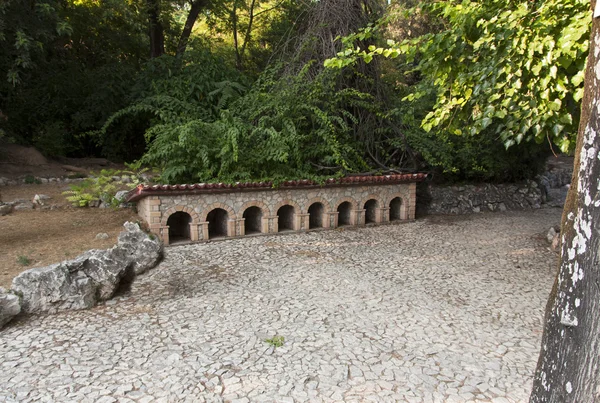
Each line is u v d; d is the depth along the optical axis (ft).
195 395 12.55
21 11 33.06
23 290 17.43
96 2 50.85
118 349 14.98
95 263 19.26
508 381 13.52
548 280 22.65
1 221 27.81
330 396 12.62
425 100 39.04
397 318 17.76
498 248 28.76
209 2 57.52
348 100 36.58
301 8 52.60
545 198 47.32
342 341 15.79
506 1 17.04
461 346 15.60
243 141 32.14
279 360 14.46
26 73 42.88
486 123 17.30
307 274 22.88
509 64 16.46
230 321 17.26
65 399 12.23
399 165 38.86
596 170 6.64
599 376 6.73
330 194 33.09
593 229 6.70
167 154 30.55
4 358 14.24
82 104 46.70
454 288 21.30
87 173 41.37
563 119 16.12
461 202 41.75
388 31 53.52
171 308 18.44
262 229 31.01
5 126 43.42
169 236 30.30
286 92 34.17
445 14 17.70
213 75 44.45
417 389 13.02
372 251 27.58
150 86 44.21
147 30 55.36
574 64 15.93
